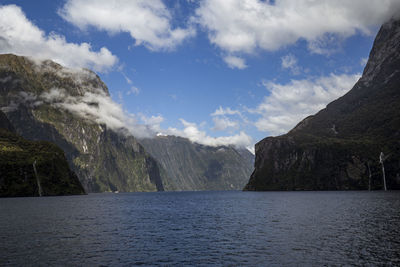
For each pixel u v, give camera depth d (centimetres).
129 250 4419
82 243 4878
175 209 11869
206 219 8106
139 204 15675
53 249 4459
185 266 3634
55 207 12162
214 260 3866
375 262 3644
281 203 13462
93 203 15912
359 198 15275
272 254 4088
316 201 13900
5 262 3791
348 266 3525
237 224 6938
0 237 5328
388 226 6019
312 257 3900
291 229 5938
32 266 3644
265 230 5922
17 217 8388
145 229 6356
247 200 17362
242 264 3681
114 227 6638
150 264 3728
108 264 3731
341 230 5666
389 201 12562
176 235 5594
